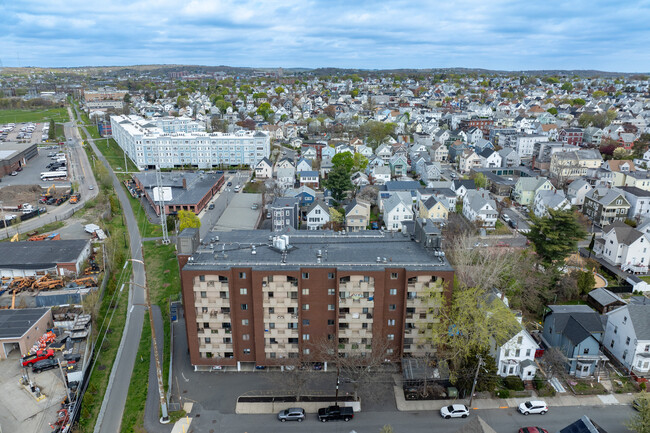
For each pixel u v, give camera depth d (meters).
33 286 89.12
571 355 66.06
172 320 79.81
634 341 65.00
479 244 107.88
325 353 65.38
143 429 56.09
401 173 184.62
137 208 146.12
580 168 161.50
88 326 77.12
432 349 66.31
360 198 147.75
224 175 189.25
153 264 105.00
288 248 68.44
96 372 67.44
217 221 131.38
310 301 63.69
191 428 56.50
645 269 98.25
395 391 63.28
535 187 145.62
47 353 70.06
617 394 62.59
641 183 143.75
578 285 86.19
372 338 64.94
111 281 90.81
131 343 74.38
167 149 198.88
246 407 60.06
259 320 63.69
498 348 65.62
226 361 66.12
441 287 62.88
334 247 70.56
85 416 57.81
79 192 158.50
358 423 57.44
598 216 128.38
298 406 60.38
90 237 117.69
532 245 100.31
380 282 62.03
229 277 61.50
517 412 59.28
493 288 82.81
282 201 122.50
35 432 55.62
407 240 74.38
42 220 130.00
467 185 147.50
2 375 66.56
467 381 60.62
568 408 59.91
